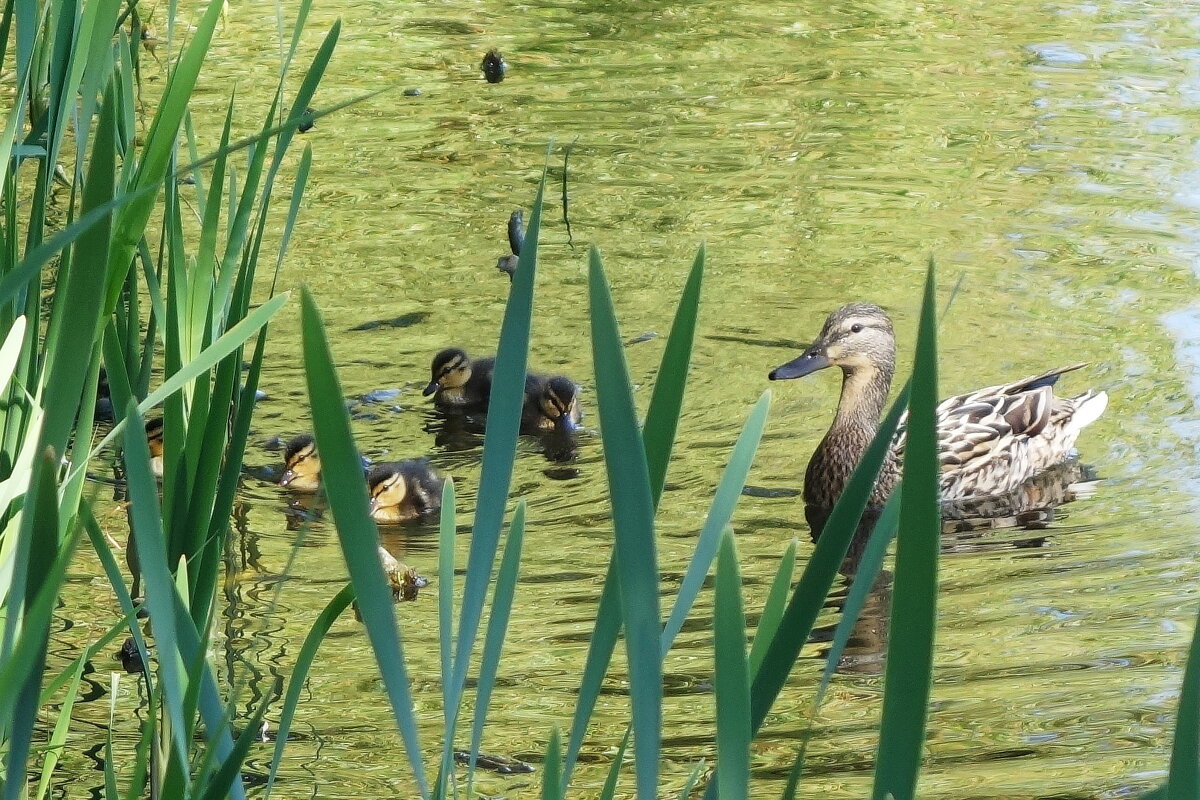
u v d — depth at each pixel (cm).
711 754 845
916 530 297
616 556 329
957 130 2217
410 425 1445
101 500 1198
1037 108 2311
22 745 327
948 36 2716
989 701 924
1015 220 1894
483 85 2409
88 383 501
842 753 855
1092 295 1692
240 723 867
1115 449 1384
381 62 2512
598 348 309
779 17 2848
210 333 644
